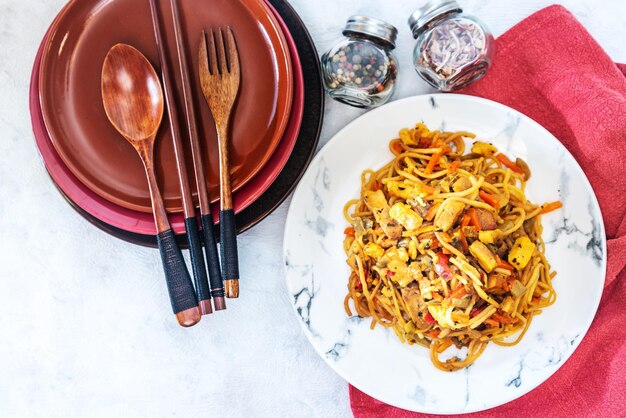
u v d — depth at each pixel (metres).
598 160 0.61
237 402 0.65
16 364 0.64
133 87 0.56
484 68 0.58
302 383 0.65
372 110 0.59
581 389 0.64
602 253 0.60
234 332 0.64
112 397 0.65
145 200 0.57
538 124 0.59
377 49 0.57
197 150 0.55
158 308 0.64
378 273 0.60
